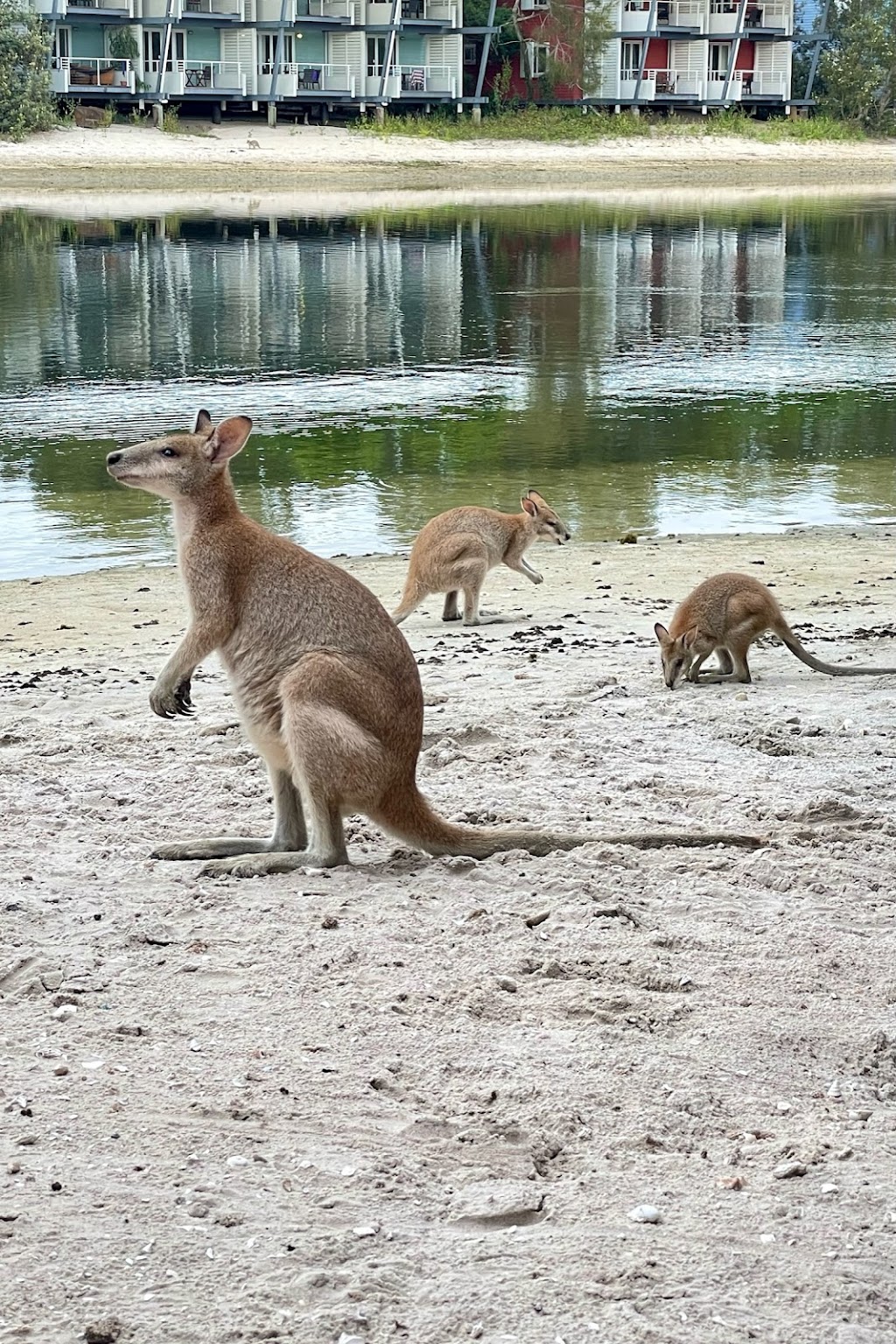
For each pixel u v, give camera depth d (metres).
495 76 83.56
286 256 44.75
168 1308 3.51
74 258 42.62
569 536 13.25
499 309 36.00
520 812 7.10
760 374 27.97
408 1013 5.01
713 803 7.25
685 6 85.75
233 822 7.02
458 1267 3.69
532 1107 4.42
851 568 14.57
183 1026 4.90
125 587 13.77
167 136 68.44
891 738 8.42
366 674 6.26
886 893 6.14
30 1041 4.77
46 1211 3.86
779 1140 4.30
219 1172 4.07
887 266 46.09
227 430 6.48
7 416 22.89
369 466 20.05
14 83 64.06
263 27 72.00
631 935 5.67
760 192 72.81
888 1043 4.89
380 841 6.83
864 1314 3.54
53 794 7.35
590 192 69.44
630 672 10.21
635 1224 3.88
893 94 93.38
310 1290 3.58
